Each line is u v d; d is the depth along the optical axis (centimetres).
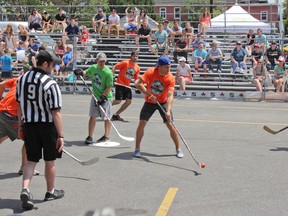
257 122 1292
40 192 668
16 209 602
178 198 650
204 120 1313
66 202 630
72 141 1016
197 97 1844
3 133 726
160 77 854
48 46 2098
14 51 2086
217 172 783
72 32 2238
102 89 987
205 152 927
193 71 1977
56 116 600
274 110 1533
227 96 1819
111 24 2308
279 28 2844
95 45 2130
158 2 5862
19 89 607
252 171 791
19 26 2164
